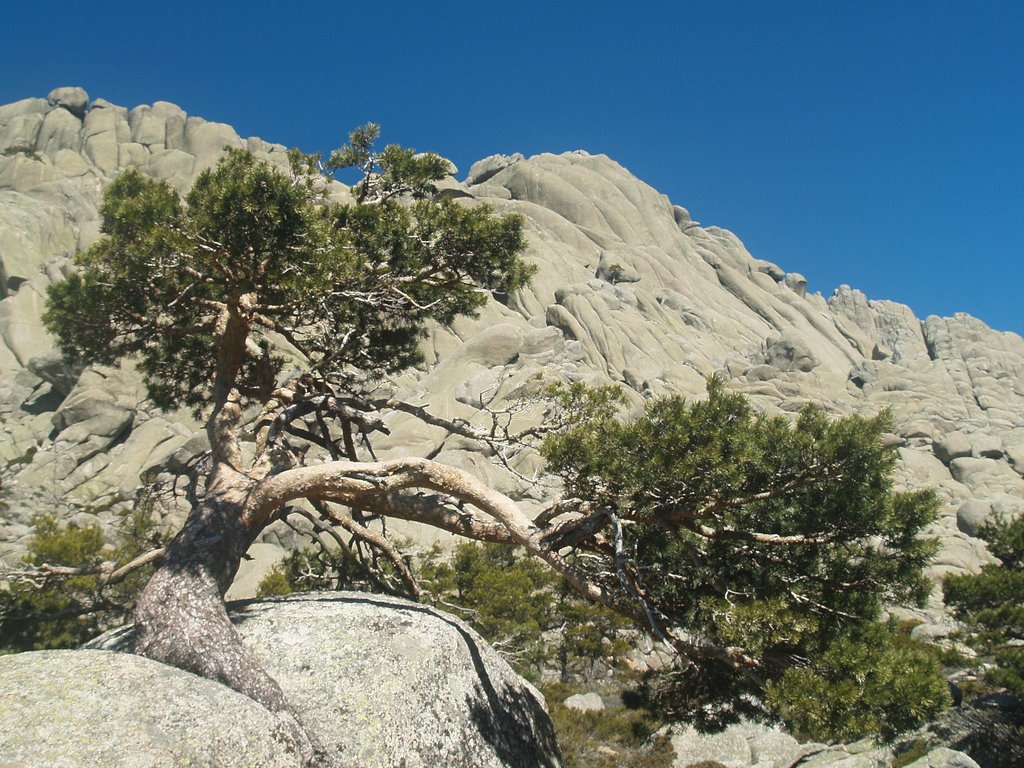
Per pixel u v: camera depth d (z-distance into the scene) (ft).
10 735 18.89
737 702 35.91
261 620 30.83
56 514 159.74
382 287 42.88
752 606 27.86
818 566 32.94
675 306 404.16
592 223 460.96
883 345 439.63
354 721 26.35
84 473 209.67
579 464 30.42
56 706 20.36
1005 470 281.13
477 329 309.83
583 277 403.34
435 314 49.37
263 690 25.82
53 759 18.58
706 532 31.96
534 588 119.55
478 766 28.17
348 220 42.68
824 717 24.30
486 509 33.65
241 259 35.73
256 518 33.01
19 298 280.10
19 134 400.06
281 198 34.14
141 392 235.61
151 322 42.70
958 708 79.00
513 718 32.58
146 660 24.50
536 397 39.86
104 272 38.99
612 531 34.27
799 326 442.91
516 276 46.88
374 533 46.91
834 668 26.00
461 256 45.55
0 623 46.88
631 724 90.99
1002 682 74.84
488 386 224.53
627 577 31.45
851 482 31.45
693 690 36.86
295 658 28.50
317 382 43.83
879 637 28.99
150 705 21.71
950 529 232.73
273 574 94.12
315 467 33.88
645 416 31.35
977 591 83.30
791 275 486.79
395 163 46.57
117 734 20.12
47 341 269.44
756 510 33.83
